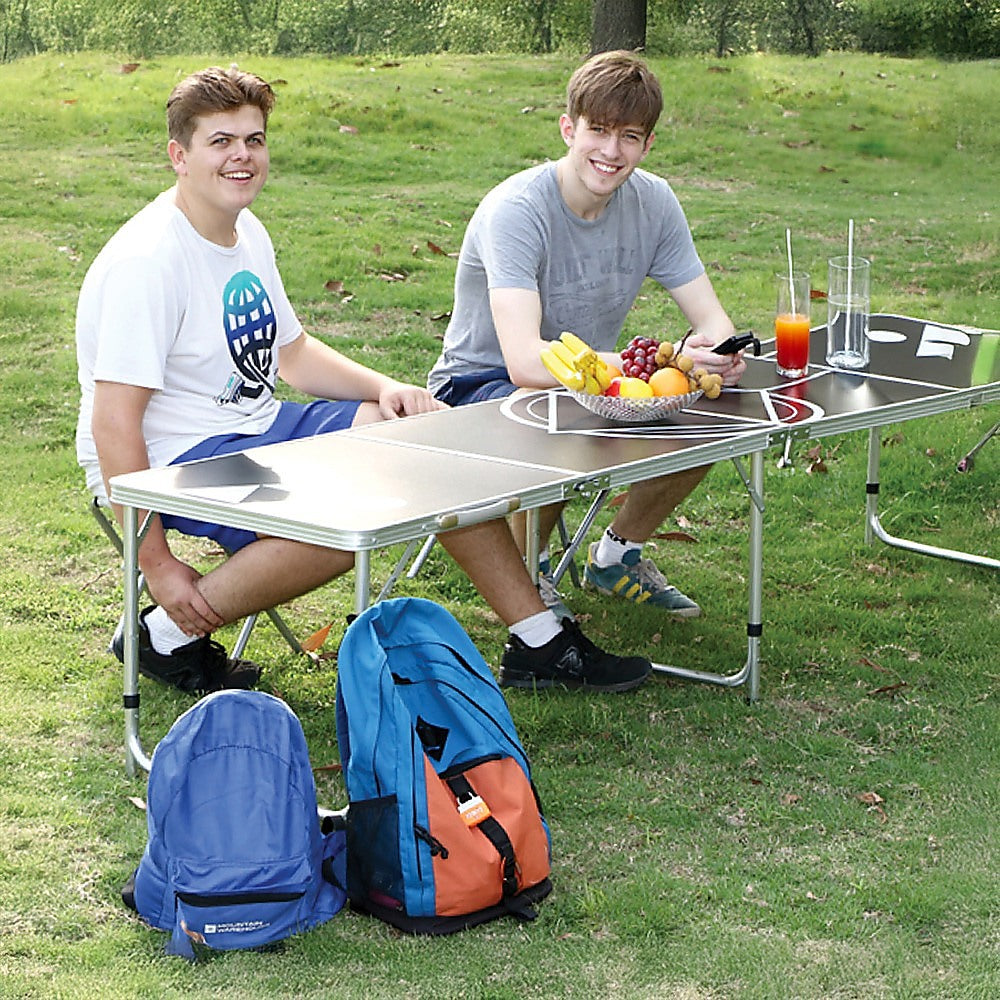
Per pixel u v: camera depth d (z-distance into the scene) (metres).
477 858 2.69
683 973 2.59
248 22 23.34
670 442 3.28
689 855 2.98
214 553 4.65
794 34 20.78
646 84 3.76
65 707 3.59
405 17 24.30
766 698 3.72
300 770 2.74
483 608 4.29
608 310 4.12
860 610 4.29
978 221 9.47
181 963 2.61
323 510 2.79
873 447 4.65
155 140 10.70
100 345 3.30
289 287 7.47
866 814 3.15
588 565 4.38
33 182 9.34
